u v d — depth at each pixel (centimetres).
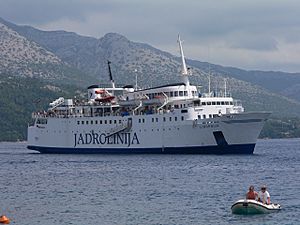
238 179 16625
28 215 11450
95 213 11494
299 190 14262
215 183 15725
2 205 12662
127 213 11431
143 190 14538
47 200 13250
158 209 11794
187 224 10394
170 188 14812
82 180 17012
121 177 17512
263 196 11375
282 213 11144
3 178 18362
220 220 10650
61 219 11006
